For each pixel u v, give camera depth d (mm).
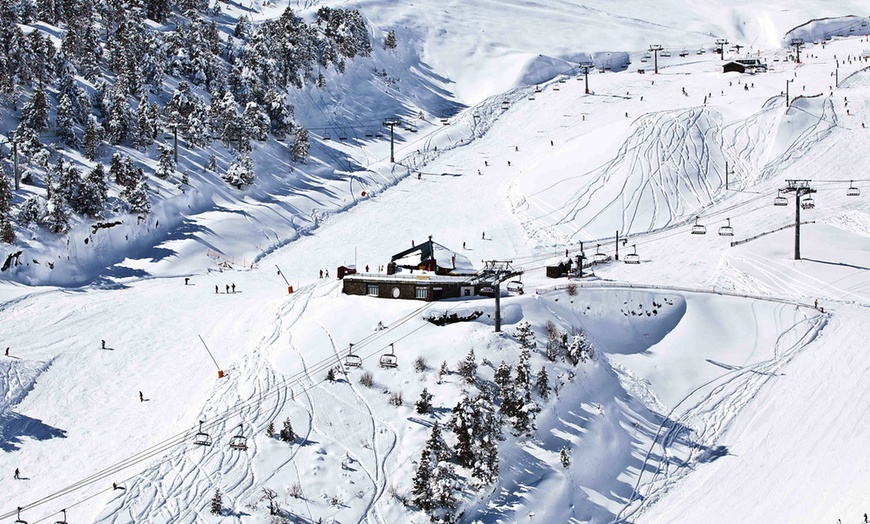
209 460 45188
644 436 50344
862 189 94188
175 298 72625
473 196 104438
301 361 54438
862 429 49969
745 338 60656
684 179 99062
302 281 77562
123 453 47375
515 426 46719
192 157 101250
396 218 98312
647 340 59750
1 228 73375
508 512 41781
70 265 76938
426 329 54875
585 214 93875
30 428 50875
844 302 67875
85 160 90375
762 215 90438
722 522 43219
